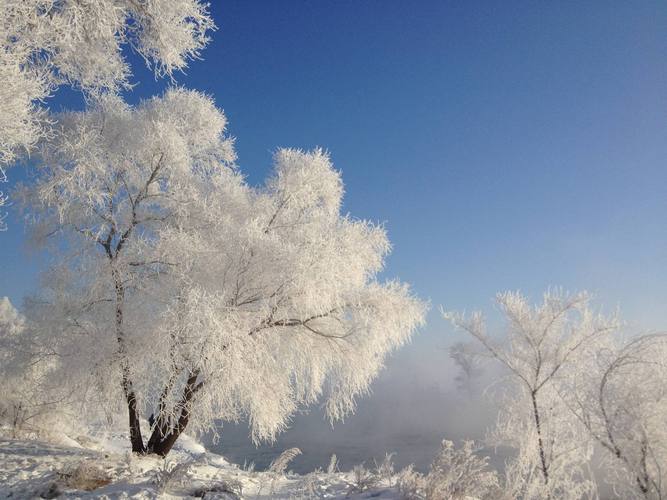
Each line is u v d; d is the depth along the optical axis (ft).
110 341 29.76
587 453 18.42
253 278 31.53
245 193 38.50
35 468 22.80
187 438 50.83
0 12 18.24
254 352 30.25
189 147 37.70
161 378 27.73
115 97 35.78
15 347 34.47
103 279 30.45
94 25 23.58
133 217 33.47
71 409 37.42
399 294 36.70
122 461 25.29
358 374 36.65
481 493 18.37
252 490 22.76
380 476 22.50
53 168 30.04
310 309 32.04
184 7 26.50
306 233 33.94
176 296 29.48
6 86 16.81
